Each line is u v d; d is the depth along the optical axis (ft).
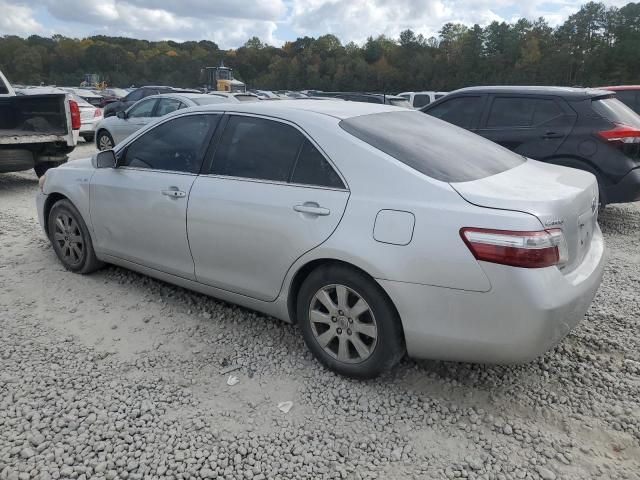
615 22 260.62
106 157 13.74
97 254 14.87
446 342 9.15
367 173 9.87
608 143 20.24
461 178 9.65
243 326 12.69
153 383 10.37
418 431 9.20
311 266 10.50
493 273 8.52
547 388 10.46
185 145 12.74
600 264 10.30
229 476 8.12
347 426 9.29
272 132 11.35
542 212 8.63
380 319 9.65
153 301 13.93
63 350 11.51
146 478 8.05
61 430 9.02
